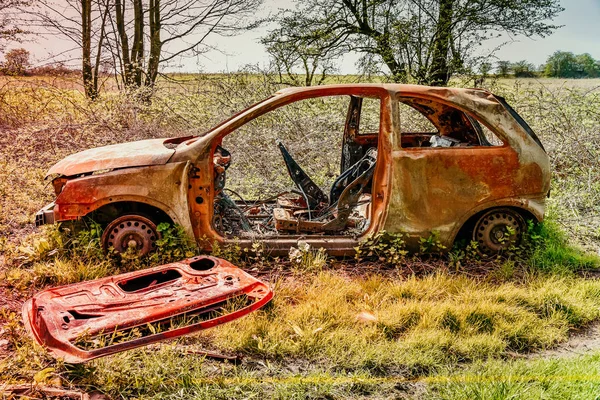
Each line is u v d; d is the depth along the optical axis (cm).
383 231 487
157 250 484
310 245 491
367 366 338
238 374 323
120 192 463
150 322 346
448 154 486
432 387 314
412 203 485
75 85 1138
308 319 388
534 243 518
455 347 358
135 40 1239
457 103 493
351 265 494
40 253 493
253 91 991
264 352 348
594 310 417
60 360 303
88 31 1180
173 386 308
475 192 491
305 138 870
